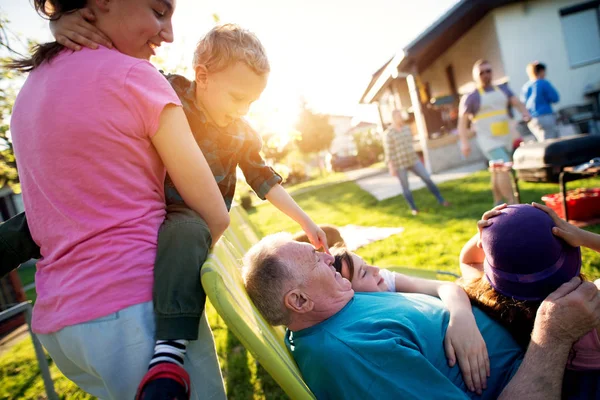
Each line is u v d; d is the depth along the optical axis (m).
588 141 3.94
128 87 1.14
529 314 1.40
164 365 1.03
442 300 1.61
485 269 1.53
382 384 1.26
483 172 8.93
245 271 1.57
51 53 1.23
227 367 2.84
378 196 9.38
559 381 1.22
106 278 1.09
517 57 10.94
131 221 1.16
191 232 1.20
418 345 1.37
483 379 1.36
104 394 1.24
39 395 3.17
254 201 17.09
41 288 1.17
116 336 1.07
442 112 15.60
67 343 1.10
